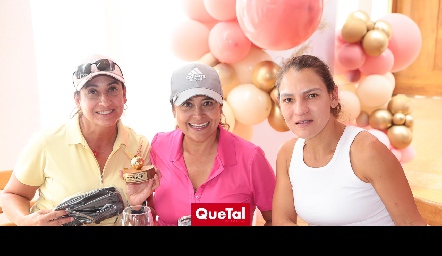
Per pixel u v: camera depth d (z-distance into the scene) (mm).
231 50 2072
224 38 2070
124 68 2520
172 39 2248
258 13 1860
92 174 1261
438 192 3150
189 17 2287
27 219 1061
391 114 2965
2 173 1509
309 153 1128
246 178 1231
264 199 1270
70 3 2340
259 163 1242
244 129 2305
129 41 2498
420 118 4746
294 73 1013
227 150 1235
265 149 2574
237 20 2143
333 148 1095
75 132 1251
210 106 1180
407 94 5293
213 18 2254
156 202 1259
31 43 2301
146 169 1087
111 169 1270
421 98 5277
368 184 1065
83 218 1039
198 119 1170
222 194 1229
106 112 1198
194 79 1165
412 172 3559
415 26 2936
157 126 2623
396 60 2969
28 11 2264
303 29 1898
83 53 2398
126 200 1193
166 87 2572
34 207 1309
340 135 1102
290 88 1016
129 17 2465
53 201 1260
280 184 1202
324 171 1088
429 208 1145
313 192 1115
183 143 1285
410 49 2922
